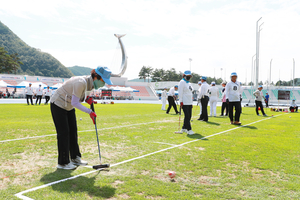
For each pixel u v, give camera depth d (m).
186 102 5.96
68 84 3.08
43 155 3.76
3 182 2.59
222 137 5.52
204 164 3.37
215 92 11.61
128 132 6.07
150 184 2.59
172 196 2.29
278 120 9.72
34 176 2.80
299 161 3.55
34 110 12.67
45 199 2.17
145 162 3.43
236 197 2.28
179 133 6.02
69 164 3.15
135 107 18.62
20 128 6.31
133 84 56.94
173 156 3.77
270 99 36.34
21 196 2.22
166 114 11.91
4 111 11.91
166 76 99.88
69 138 3.26
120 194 2.32
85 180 2.68
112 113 12.28
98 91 43.84
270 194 2.37
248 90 39.94
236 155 3.88
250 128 7.15
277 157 3.77
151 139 5.17
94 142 4.77
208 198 2.25
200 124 8.11
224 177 2.86
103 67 3.20
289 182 2.71
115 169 3.10
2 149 4.04
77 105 3.04
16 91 39.00
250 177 2.86
